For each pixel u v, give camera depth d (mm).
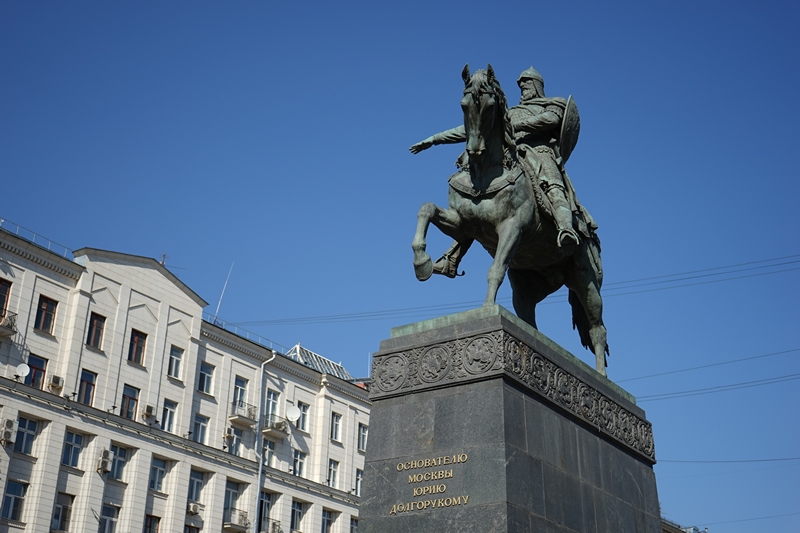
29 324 23891
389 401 6797
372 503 6414
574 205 7844
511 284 8531
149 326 27438
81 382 24828
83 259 25859
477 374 6410
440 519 6031
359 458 34188
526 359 6660
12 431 22297
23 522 22250
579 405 7207
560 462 6652
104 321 26062
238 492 29000
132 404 26234
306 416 32625
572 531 6469
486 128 7117
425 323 6961
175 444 26969
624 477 7594
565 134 8125
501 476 5938
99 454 24500
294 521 30625
